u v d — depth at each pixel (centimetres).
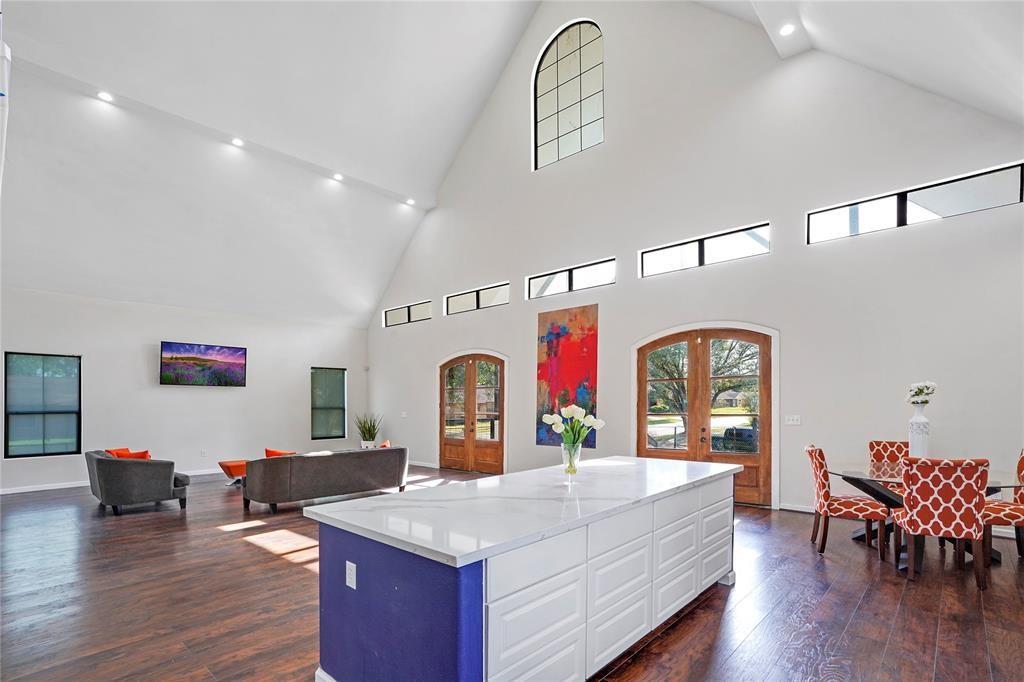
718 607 323
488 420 883
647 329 697
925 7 356
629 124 734
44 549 454
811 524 523
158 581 374
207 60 641
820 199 573
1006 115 462
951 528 356
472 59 839
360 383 1103
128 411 820
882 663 257
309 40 681
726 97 649
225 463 746
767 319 603
